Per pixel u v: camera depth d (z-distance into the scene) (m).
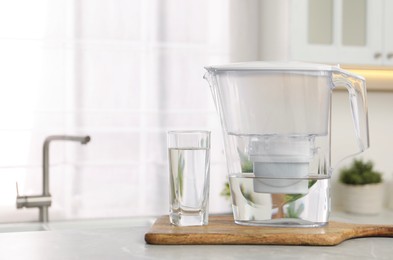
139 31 3.29
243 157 1.29
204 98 3.39
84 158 3.22
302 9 2.91
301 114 1.27
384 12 3.03
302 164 1.27
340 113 3.46
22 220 3.12
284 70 1.27
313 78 1.28
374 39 3.02
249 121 1.29
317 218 1.28
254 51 3.46
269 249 1.15
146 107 3.31
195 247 1.17
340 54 2.96
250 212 1.28
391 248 1.18
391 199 3.40
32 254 1.10
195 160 1.27
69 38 3.19
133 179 3.30
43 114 3.15
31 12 3.13
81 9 3.21
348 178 3.27
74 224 2.95
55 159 3.17
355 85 1.36
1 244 1.19
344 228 1.28
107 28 3.25
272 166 1.27
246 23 3.45
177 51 3.35
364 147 1.39
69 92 3.20
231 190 1.32
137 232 1.35
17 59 3.11
